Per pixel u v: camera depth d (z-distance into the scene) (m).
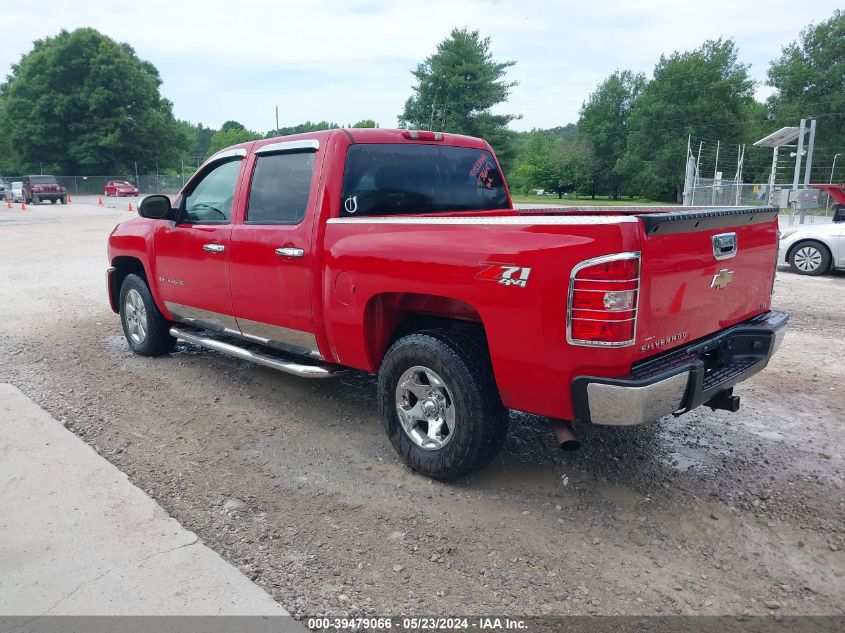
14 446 4.30
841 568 2.96
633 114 76.50
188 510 3.50
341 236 3.96
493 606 2.72
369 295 3.80
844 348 6.52
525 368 3.19
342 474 3.91
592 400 3.00
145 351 6.30
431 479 3.82
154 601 2.75
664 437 4.38
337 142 4.15
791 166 64.94
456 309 3.70
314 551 3.11
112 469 3.96
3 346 6.89
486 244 3.24
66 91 70.94
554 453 4.16
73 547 3.14
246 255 4.64
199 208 5.26
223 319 5.13
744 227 3.67
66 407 5.05
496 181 5.18
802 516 3.39
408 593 2.80
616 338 2.88
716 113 70.56
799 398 5.11
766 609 2.70
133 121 72.44
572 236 2.95
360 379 5.71
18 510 3.48
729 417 4.73
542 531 3.27
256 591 2.81
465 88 60.19
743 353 3.81
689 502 3.54
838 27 64.69
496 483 3.76
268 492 3.69
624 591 2.81
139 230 5.96
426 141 4.64
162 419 4.81
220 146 125.12
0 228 23.52
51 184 43.66
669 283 3.09
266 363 4.68
